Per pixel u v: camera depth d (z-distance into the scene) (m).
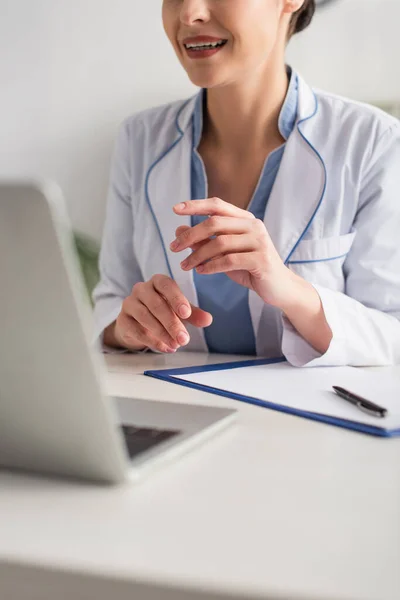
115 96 2.11
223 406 0.69
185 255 1.17
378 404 0.67
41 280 0.39
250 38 1.04
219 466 0.50
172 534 0.38
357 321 0.96
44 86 2.17
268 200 1.14
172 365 0.95
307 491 0.45
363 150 1.13
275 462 0.51
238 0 1.00
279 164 1.14
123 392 0.76
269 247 0.88
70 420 0.44
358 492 0.45
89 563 0.35
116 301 1.26
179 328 0.93
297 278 0.96
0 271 0.40
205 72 1.06
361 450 0.54
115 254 1.32
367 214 1.13
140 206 1.25
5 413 0.46
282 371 0.87
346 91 1.82
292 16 1.17
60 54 2.14
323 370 0.87
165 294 0.94
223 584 0.32
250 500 0.44
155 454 0.50
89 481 0.47
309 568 0.34
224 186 1.21
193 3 1.00
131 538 0.38
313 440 0.57
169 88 2.07
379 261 1.12
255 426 0.61
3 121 2.22
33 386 0.43
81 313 0.39
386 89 1.79
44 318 0.40
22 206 0.37
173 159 1.21
